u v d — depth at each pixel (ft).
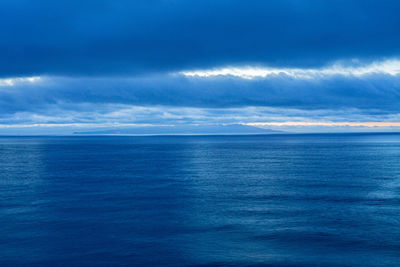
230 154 425.69
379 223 97.91
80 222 99.09
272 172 223.71
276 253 76.28
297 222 98.89
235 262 71.72
